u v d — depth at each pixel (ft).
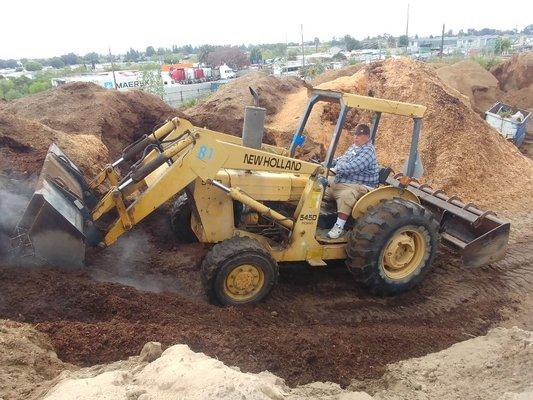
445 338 15.58
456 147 31.48
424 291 19.17
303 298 17.93
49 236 14.75
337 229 17.99
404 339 14.94
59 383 9.62
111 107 31.81
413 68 38.29
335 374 12.46
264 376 11.51
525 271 21.12
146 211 15.83
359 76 42.22
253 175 17.19
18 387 9.70
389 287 18.12
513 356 13.05
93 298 14.32
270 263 16.19
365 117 32.65
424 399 11.62
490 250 19.20
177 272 18.39
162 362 9.84
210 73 149.28
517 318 17.89
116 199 15.70
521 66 73.10
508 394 11.16
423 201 22.49
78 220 15.44
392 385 12.30
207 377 8.79
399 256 18.28
